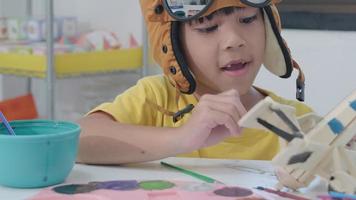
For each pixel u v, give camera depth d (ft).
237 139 2.88
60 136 1.86
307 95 5.28
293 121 1.61
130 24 6.73
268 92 3.12
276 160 1.69
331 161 1.69
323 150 1.66
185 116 2.87
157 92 2.98
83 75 6.15
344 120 1.65
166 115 2.92
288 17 5.28
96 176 2.04
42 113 7.48
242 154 2.86
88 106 7.02
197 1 2.35
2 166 1.84
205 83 2.66
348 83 5.08
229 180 1.98
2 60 6.17
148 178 1.99
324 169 1.72
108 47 6.27
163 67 2.55
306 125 1.71
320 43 5.16
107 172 2.12
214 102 2.19
